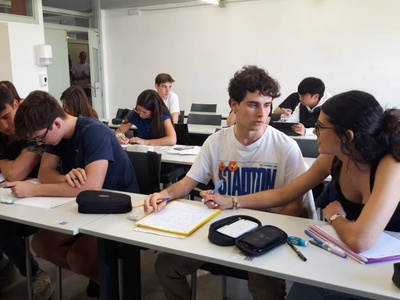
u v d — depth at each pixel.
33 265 2.12
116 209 1.51
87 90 7.65
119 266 1.58
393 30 5.68
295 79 6.48
